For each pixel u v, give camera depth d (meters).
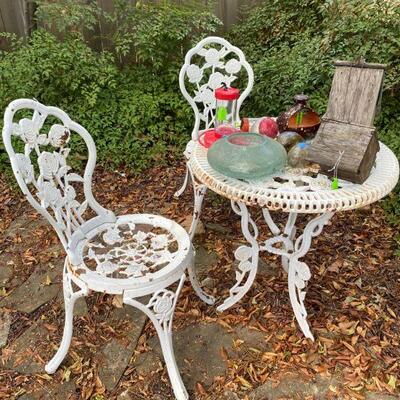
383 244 2.06
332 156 1.28
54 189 1.32
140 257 1.42
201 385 1.46
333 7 2.54
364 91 1.26
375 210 2.28
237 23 3.25
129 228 1.57
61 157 1.35
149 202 2.44
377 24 2.30
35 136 1.26
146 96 2.79
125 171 2.69
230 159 1.30
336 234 2.14
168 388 1.46
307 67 2.46
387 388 1.43
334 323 1.67
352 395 1.41
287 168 1.37
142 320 1.70
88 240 1.50
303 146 1.35
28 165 1.22
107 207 2.39
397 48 2.24
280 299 1.78
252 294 1.81
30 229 2.22
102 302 1.78
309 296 1.79
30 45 2.75
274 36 3.01
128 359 1.55
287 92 2.57
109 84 2.66
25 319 1.72
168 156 2.81
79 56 2.63
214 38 2.04
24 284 1.88
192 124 2.87
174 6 2.81
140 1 2.85
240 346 1.59
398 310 1.72
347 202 1.22
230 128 1.59
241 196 1.26
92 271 1.35
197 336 1.63
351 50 2.37
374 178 1.32
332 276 1.89
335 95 1.32
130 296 1.29
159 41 2.76
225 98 1.58
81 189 2.52
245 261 1.61
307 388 1.44
